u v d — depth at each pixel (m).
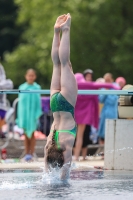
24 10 65.88
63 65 17.08
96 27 57.69
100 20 57.66
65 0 60.69
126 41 55.94
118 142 20.66
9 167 21.50
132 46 56.25
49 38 59.50
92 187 15.55
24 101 26.05
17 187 15.62
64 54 17.00
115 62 55.88
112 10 57.44
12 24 76.62
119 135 20.64
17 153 28.48
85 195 14.13
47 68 60.06
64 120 16.83
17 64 66.31
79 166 22.00
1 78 26.39
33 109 26.05
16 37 76.44
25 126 25.97
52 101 17.06
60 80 17.17
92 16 57.84
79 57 58.47
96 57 58.25
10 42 76.94
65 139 16.59
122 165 20.61
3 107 26.20
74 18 57.75
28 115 26.00
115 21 57.41
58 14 59.50
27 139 26.11
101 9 57.25
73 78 17.05
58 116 16.97
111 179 17.42
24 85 26.27
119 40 56.50
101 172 19.56
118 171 20.00
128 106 20.77
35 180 17.14
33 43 68.19
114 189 15.19
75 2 58.25
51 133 16.92
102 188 15.37
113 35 57.91
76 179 17.34
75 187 15.54
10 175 18.55
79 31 58.09
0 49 76.94
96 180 17.12
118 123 20.64
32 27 66.75
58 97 16.89
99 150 27.95
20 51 66.00
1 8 76.56
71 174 18.80
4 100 26.30
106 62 58.44
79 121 25.72
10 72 66.38
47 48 60.25
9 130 30.42
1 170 20.25
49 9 62.81
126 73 56.03
